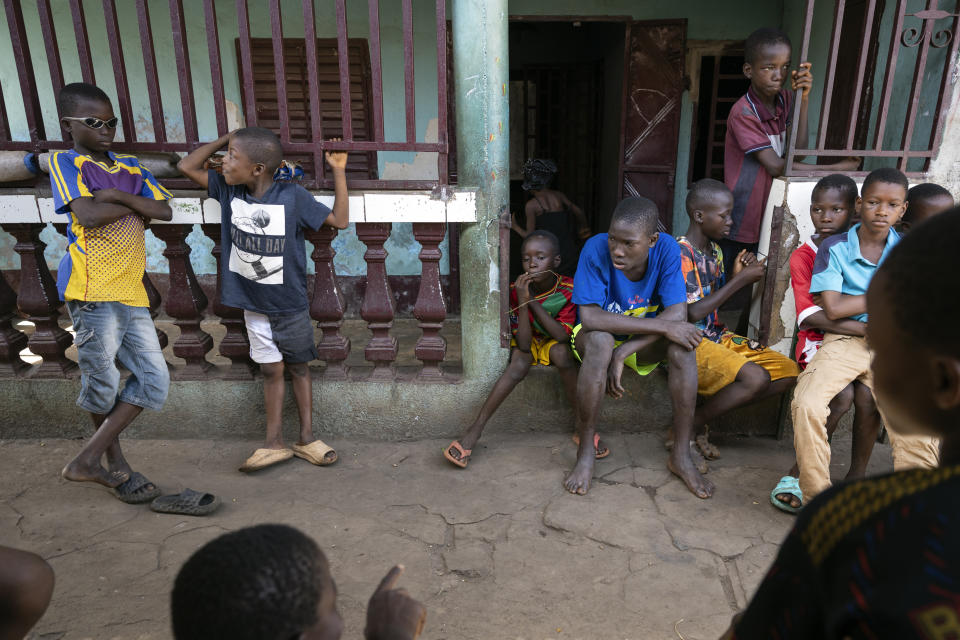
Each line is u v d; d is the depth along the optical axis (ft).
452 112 17.58
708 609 7.20
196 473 10.03
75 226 8.37
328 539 8.40
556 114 29.35
